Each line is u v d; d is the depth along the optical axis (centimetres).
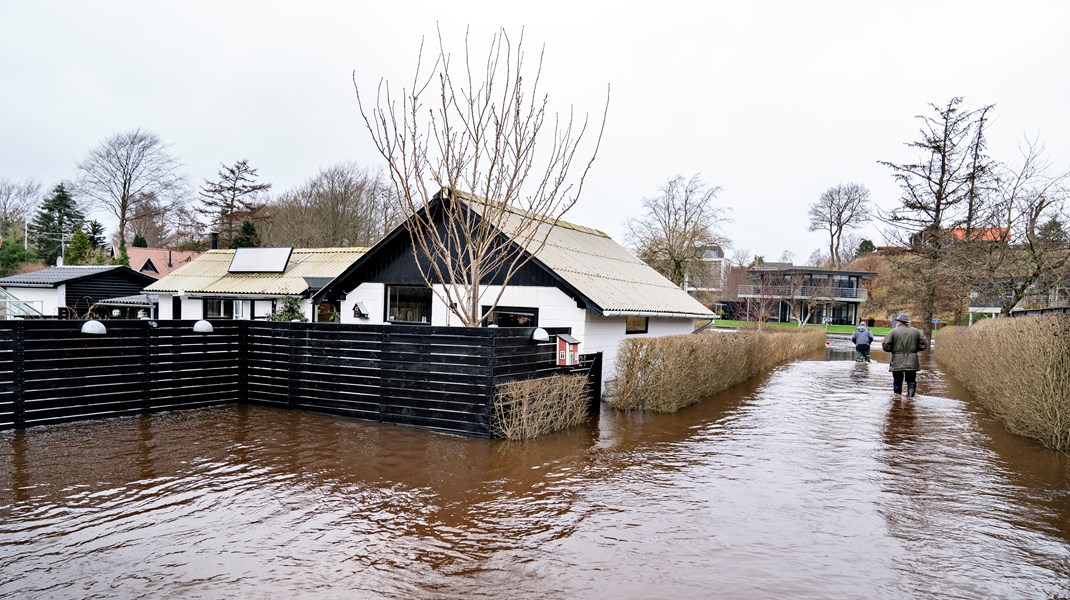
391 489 638
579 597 412
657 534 530
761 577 448
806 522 565
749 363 1764
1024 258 1798
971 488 676
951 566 472
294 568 447
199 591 408
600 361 1137
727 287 6638
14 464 689
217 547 481
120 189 4719
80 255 4472
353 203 4688
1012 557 490
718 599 413
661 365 1141
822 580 445
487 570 452
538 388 898
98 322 906
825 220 6347
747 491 657
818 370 2058
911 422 1068
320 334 1005
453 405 894
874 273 5931
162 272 5028
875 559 484
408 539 508
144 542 487
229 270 2456
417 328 920
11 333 841
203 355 1046
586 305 1223
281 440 830
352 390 977
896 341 1381
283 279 2320
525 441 866
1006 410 1018
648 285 1775
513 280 1327
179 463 710
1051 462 791
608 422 1036
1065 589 434
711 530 541
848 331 5150
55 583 415
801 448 862
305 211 4750
